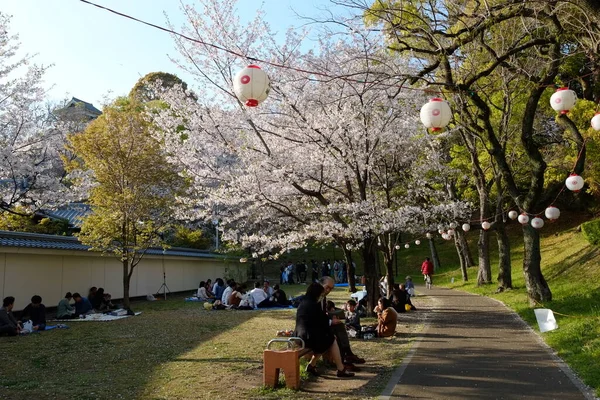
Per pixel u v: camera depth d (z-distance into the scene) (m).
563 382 6.22
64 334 11.84
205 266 29.53
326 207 12.59
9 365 8.25
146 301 22.16
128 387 6.64
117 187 16.78
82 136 16.75
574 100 6.63
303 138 12.49
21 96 17.75
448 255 36.41
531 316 11.62
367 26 11.78
